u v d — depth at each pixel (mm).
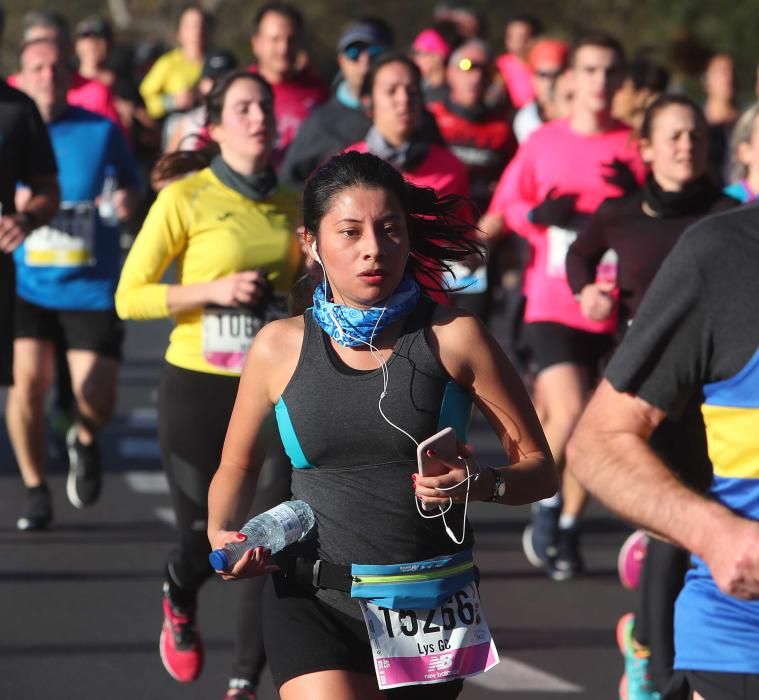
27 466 22156
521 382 10086
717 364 8469
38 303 21984
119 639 17172
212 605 18594
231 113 15328
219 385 15102
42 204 19500
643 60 25641
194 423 15117
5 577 19656
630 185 16828
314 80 27609
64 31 25266
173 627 15406
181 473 15242
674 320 8445
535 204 20297
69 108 22719
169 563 15305
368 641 10000
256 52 27406
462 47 27797
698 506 8141
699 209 16219
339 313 9828
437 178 19062
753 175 16234
